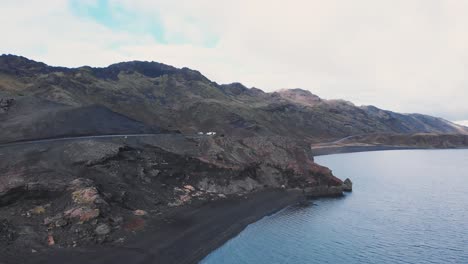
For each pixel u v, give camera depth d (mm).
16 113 78938
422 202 74500
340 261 42938
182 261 40469
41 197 43719
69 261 35875
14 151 55906
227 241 48250
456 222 59406
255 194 73312
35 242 37438
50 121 75812
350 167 135750
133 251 40000
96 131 78688
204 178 69750
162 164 66438
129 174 58375
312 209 67750
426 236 52219
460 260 43594
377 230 54938
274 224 57250
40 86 153250
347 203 73250
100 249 39156
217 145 79312
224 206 62719
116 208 48125
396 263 42625
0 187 42094
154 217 50500
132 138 74500
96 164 55906
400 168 133500
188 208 57750
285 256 44094
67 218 41188
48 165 52062
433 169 130750
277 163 84188
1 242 36188
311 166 87562
